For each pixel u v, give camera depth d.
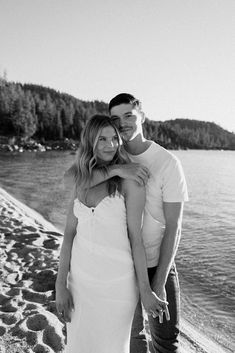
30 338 3.75
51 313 4.30
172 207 2.44
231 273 7.79
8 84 112.94
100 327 2.40
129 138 2.67
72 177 2.57
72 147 94.06
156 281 2.40
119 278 2.37
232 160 80.00
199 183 30.80
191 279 7.44
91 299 2.40
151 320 2.56
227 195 23.17
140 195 2.37
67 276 2.62
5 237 7.79
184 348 4.18
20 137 92.00
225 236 11.55
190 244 10.43
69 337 2.53
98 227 2.37
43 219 12.98
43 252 6.67
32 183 24.81
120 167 2.38
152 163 2.53
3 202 14.34
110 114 2.70
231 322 5.50
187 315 5.74
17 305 4.52
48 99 113.75
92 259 2.38
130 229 2.40
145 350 2.73
